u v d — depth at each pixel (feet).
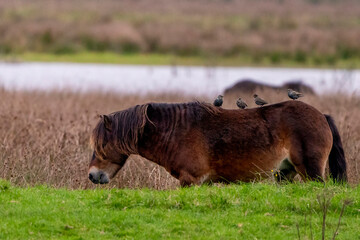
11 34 562.66
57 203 106.52
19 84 319.88
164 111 117.91
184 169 115.03
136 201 106.32
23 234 92.99
